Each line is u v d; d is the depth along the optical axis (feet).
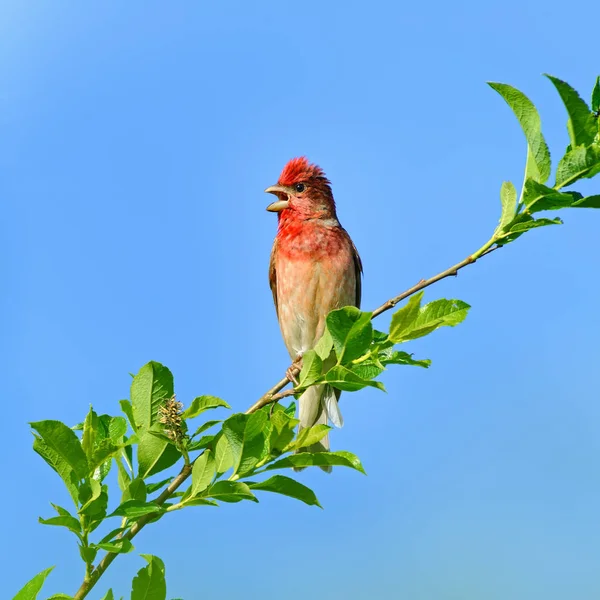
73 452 15.60
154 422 17.40
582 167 17.84
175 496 17.03
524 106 18.31
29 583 15.67
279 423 17.49
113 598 15.33
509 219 18.79
